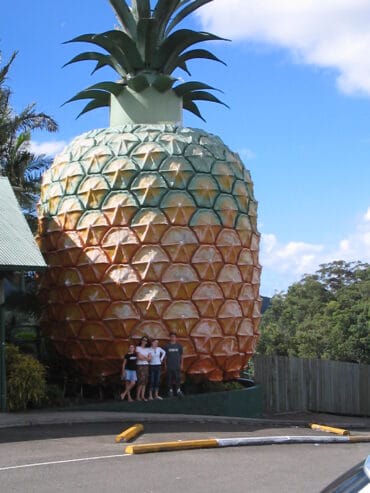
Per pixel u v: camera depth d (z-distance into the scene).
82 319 20.17
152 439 13.67
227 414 20.11
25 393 17.48
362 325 53.00
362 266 78.69
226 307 20.36
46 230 21.28
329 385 27.05
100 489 8.97
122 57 21.67
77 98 22.08
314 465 11.83
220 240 20.30
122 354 19.78
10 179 26.98
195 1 21.53
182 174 20.16
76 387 20.84
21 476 9.70
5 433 13.68
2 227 17.50
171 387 19.42
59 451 11.75
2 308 16.64
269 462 11.80
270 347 54.06
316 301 72.31
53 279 20.92
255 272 21.72
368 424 23.78
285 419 22.39
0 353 16.55
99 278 19.88
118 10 21.52
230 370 21.08
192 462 11.30
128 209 19.83
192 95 22.78
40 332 22.36
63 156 21.66
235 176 21.30
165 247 19.70
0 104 28.41
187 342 19.86
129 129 21.17
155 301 19.45
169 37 21.34
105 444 12.69
